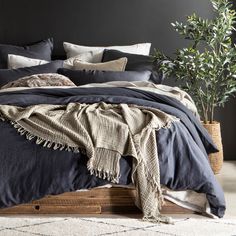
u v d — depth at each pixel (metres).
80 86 4.47
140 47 5.36
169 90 4.47
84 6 5.48
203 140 3.96
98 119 3.55
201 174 3.45
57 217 3.45
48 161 3.37
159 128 3.53
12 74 4.93
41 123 3.53
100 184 3.39
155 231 3.22
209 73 4.79
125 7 5.47
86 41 5.50
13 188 3.33
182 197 3.53
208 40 4.87
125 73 4.86
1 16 5.46
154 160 3.43
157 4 5.46
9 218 3.42
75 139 3.42
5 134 3.47
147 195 3.41
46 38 5.50
